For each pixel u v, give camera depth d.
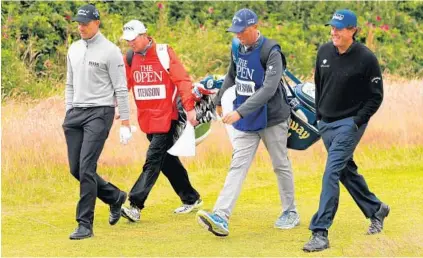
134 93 10.64
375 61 8.89
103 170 13.20
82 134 9.90
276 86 9.34
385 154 14.63
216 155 14.07
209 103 10.93
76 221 10.76
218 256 8.91
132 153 13.56
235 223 10.57
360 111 9.01
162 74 10.47
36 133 13.09
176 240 9.68
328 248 9.05
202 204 11.51
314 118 10.02
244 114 9.28
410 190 12.39
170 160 11.14
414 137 15.05
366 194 9.66
